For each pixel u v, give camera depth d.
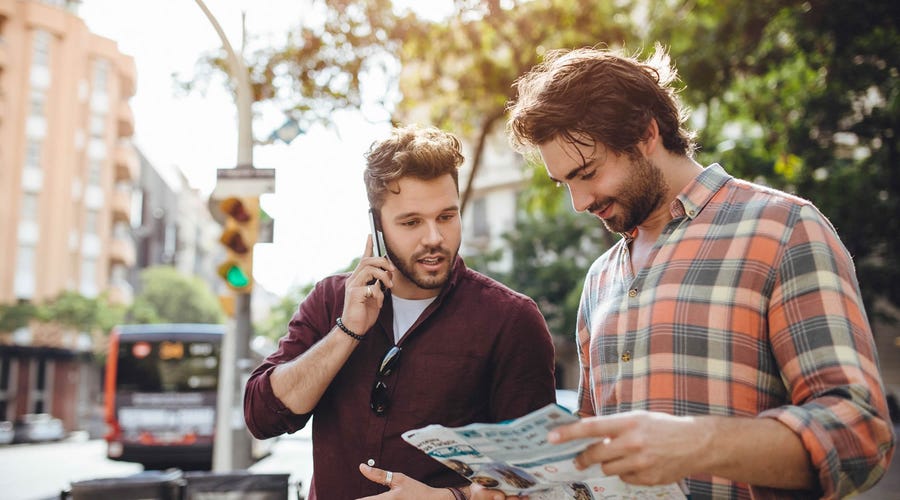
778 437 1.59
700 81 10.19
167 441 15.70
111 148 51.75
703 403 1.90
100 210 50.88
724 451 1.56
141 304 49.88
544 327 2.62
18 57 45.28
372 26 9.64
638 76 2.05
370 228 2.53
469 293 2.60
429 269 2.45
